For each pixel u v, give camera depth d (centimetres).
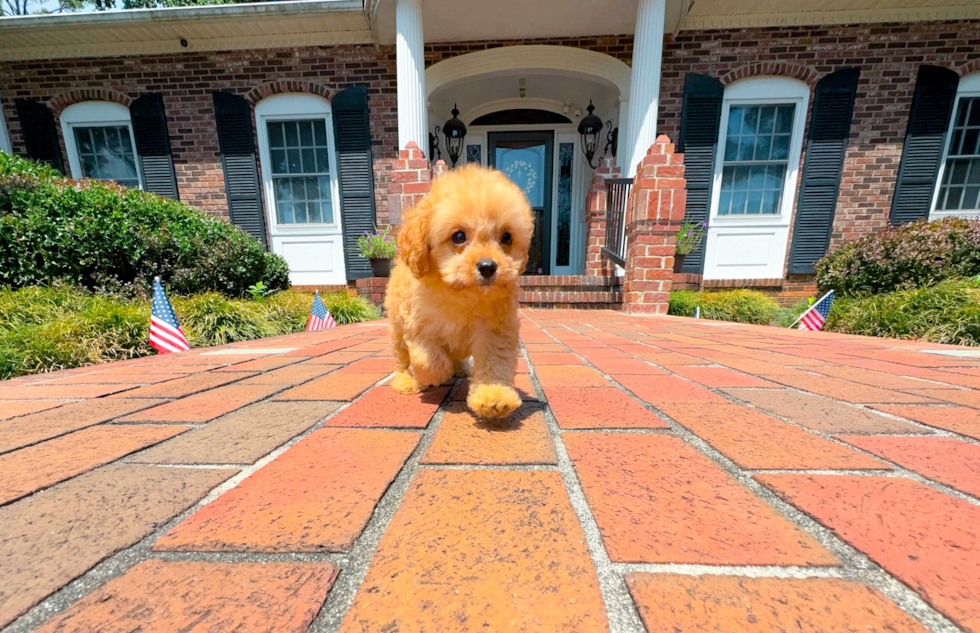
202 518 77
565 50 757
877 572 60
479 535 70
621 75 761
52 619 53
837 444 110
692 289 743
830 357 251
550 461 101
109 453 109
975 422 127
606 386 177
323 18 740
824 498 81
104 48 791
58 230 430
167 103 812
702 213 805
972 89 741
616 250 692
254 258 602
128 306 395
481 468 97
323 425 130
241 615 54
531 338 348
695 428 123
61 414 146
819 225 788
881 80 745
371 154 821
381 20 695
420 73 632
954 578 58
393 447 111
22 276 417
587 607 55
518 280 144
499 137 951
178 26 750
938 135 749
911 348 291
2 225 407
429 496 84
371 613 54
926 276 465
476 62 772
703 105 768
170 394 172
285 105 816
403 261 147
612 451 106
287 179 851
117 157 849
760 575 60
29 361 275
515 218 141
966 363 230
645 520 74
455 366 193
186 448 112
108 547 68
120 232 468
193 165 833
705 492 85
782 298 820
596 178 791
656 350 282
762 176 800
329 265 874
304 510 79
